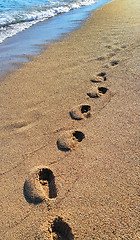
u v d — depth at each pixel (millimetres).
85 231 1438
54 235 1475
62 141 2162
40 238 1440
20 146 2174
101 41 4625
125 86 2883
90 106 2621
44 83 3217
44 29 6219
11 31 6148
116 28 5422
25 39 5398
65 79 3258
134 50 3896
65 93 2924
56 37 5336
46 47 4680
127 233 1396
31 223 1528
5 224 1543
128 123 2271
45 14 7945
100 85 2988
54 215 1557
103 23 6141
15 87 3184
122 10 7684
